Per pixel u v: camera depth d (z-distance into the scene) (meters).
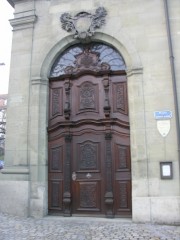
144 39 7.67
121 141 7.65
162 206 6.86
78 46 8.48
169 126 7.15
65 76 8.24
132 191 7.14
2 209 8.02
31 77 8.36
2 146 22.78
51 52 8.40
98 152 7.79
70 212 7.69
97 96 8.01
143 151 7.18
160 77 7.40
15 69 8.58
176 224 6.69
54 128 8.15
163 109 7.25
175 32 7.53
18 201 7.80
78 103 8.12
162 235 5.70
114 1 8.07
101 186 7.65
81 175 7.81
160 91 7.34
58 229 6.29
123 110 7.75
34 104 8.17
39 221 7.13
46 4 8.66
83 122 7.94
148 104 7.36
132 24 7.83
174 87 7.20
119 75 7.96
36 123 8.07
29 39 8.59
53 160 8.09
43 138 8.09
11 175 8.03
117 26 7.91
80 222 6.99
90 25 8.09
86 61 8.27
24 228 6.39
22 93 8.37
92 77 8.14
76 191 7.79
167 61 7.43
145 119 7.31
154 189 6.99
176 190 6.88
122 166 7.54
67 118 8.06
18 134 8.20
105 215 7.48
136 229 6.23
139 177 7.10
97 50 8.32
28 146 8.05
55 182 7.98
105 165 7.66
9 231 6.12
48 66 8.40
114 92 7.91
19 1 8.89
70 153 7.95
